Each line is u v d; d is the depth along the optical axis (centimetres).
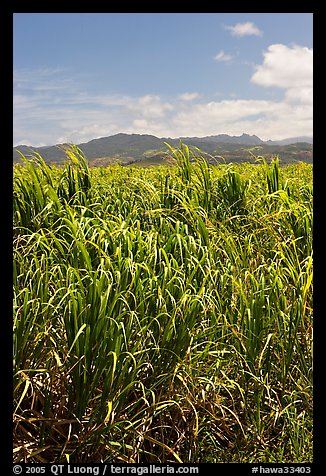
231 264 282
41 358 232
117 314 231
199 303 245
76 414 222
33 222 314
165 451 240
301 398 263
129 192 389
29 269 248
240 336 255
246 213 370
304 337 269
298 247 317
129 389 223
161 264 265
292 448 249
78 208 337
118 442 224
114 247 255
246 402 252
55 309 224
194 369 236
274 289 264
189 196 365
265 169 390
